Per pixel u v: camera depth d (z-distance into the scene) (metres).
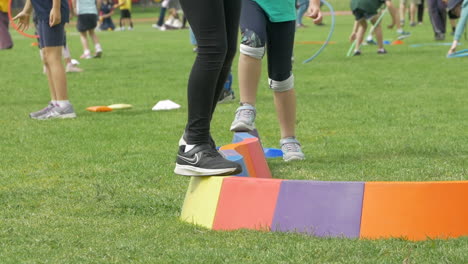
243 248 4.67
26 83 16.09
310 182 5.07
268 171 6.95
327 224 4.95
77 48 28.09
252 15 7.37
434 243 4.58
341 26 40.47
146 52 25.16
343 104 12.12
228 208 5.30
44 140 9.36
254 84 7.53
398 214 4.84
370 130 9.70
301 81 15.71
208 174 5.45
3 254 4.66
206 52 5.41
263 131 9.99
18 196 6.46
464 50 21.06
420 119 10.47
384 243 4.69
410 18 36.97
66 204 6.16
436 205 4.86
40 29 11.21
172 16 44.84
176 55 23.50
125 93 14.41
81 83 16.12
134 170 7.50
